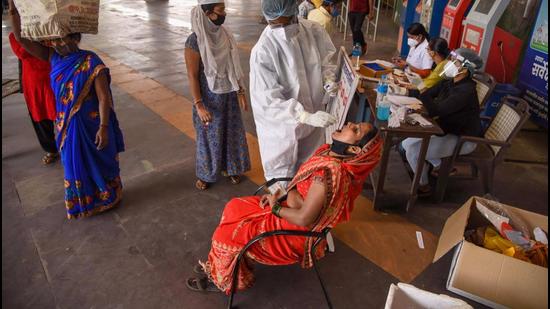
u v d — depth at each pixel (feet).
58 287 7.29
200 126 9.34
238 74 9.09
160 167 11.28
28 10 6.98
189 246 8.34
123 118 14.47
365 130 5.36
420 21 20.33
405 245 8.46
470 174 11.07
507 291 6.69
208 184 10.38
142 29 30.66
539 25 13.61
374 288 7.40
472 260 6.81
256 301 7.08
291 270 7.77
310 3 19.16
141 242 8.43
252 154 12.08
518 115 8.91
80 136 8.11
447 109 9.09
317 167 5.43
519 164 11.84
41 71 9.98
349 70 7.57
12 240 8.41
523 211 7.94
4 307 6.84
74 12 7.18
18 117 14.55
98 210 9.12
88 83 7.77
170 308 6.91
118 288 7.29
